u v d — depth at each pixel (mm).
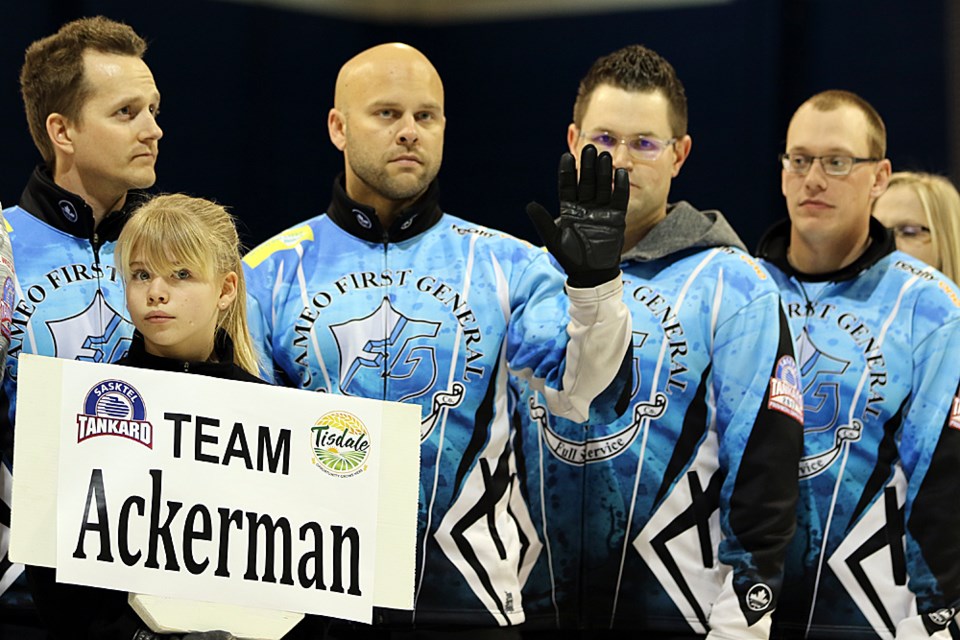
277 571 6141
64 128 7570
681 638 8078
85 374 6145
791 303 8898
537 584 8328
